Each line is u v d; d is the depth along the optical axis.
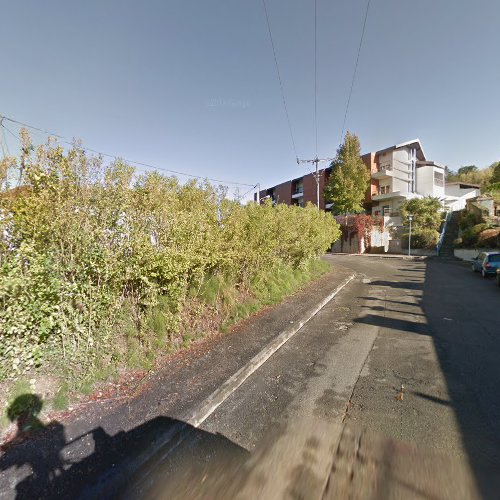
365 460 2.36
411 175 30.84
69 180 3.19
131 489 2.12
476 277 12.76
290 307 6.90
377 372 3.91
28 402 2.71
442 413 2.96
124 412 2.88
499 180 28.59
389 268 16.09
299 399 3.30
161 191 4.35
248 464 2.34
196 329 4.90
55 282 3.00
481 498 1.98
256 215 6.34
